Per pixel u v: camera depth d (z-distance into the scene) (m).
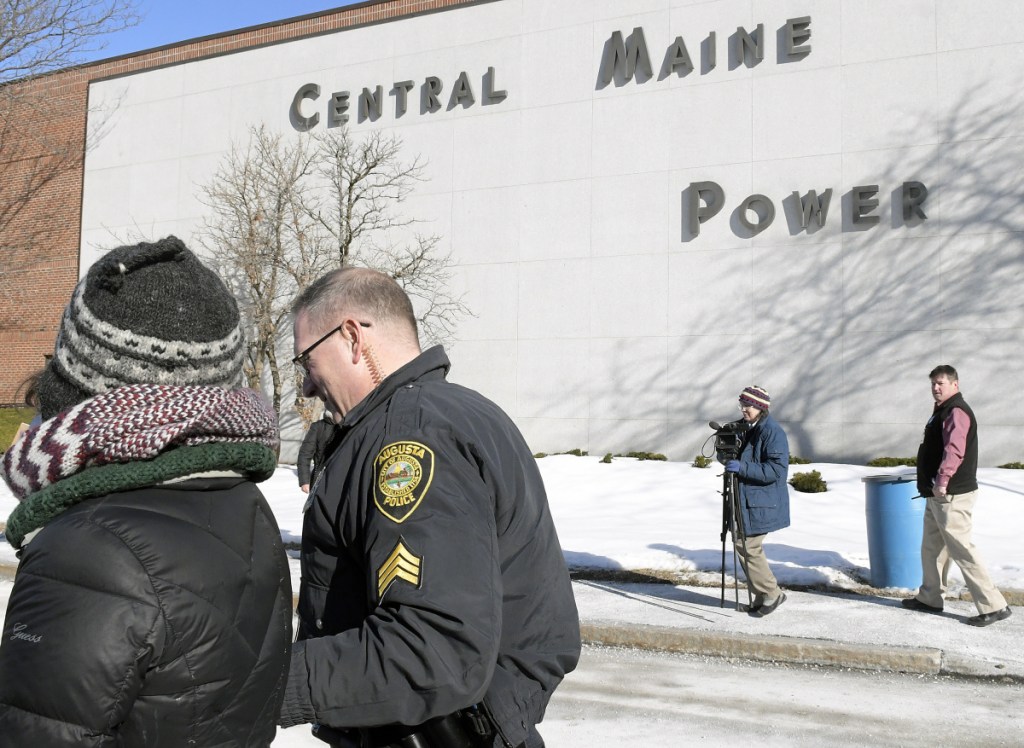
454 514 1.69
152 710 1.22
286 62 21.73
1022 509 11.86
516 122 19.34
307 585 1.93
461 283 19.58
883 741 4.84
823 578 8.51
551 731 4.98
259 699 1.37
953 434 7.02
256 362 19.95
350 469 1.86
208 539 1.33
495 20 19.70
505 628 1.84
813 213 16.94
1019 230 15.66
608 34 18.73
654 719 5.20
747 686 5.89
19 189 24.55
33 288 24.09
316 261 20.09
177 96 22.89
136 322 1.35
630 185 18.33
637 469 16.02
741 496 7.35
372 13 20.92
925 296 16.16
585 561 9.34
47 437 1.29
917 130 16.44
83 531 1.23
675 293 17.84
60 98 24.27
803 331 16.89
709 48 17.89
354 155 20.45
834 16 17.08
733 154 17.59
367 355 2.09
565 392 18.53
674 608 7.67
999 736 4.93
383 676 1.59
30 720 1.16
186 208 22.50
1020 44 15.91
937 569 7.45
